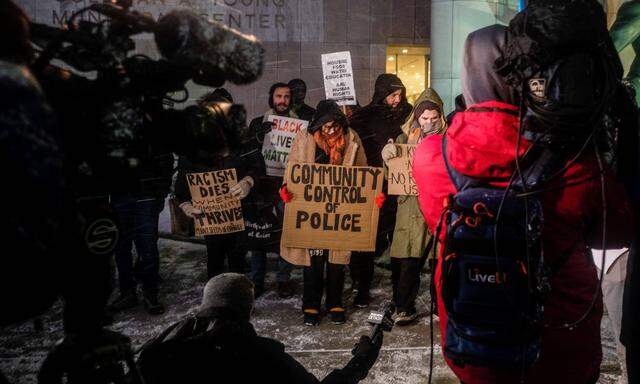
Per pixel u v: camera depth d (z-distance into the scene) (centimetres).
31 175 81
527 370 158
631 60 552
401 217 422
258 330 428
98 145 112
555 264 157
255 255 507
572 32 148
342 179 424
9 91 83
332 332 421
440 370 349
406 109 510
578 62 149
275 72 750
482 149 160
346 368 208
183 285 550
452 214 163
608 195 159
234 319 183
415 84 835
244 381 172
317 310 439
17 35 93
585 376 165
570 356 161
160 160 125
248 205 493
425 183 177
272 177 497
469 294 156
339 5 753
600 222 162
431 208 179
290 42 749
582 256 161
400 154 424
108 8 113
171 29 110
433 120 422
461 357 159
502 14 564
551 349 159
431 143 178
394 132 501
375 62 770
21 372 357
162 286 548
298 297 505
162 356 174
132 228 464
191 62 112
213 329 177
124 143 114
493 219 153
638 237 197
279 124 502
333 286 441
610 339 380
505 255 152
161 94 120
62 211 89
